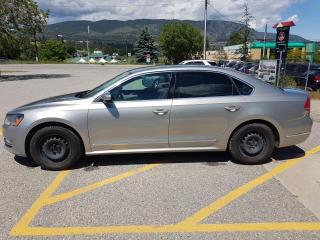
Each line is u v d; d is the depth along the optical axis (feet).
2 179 16.19
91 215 12.66
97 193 14.55
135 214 12.70
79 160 18.67
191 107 16.88
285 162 18.42
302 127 17.94
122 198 14.05
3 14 78.84
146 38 251.39
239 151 17.70
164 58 228.22
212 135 17.35
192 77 17.25
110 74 109.50
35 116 16.60
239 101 17.16
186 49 184.96
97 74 109.19
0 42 82.38
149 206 13.33
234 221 12.19
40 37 91.40
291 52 109.19
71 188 15.10
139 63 243.40
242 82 17.51
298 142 18.16
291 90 18.63
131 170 17.21
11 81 78.33
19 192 14.71
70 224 12.05
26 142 17.13
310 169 17.35
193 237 11.21
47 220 12.34
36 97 47.47
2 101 43.27
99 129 16.78
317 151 20.43
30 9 83.35
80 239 11.12
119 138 16.98
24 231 11.62
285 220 12.23
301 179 16.05
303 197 14.10
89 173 16.85
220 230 11.61
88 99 16.88
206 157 19.10
